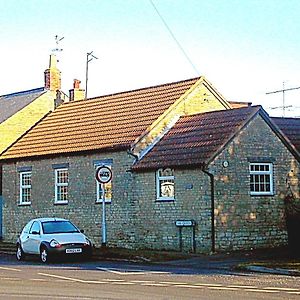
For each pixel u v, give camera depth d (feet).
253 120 95.25
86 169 109.40
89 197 108.58
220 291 52.39
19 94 157.89
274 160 96.32
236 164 92.79
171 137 102.47
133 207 100.63
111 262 83.10
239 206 92.32
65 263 82.48
